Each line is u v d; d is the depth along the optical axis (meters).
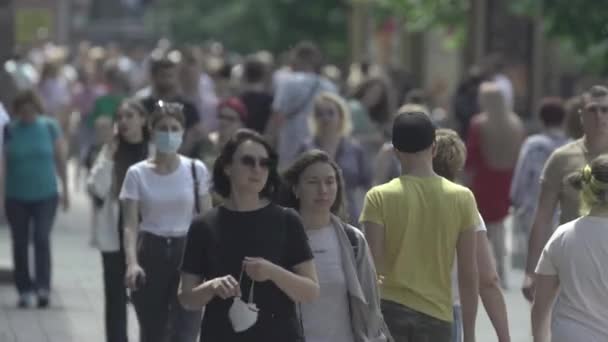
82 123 59.75
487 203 34.19
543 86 60.00
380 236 18.42
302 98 35.78
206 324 16.22
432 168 20.00
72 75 81.62
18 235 31.36
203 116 36.78
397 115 18.77
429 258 18.44
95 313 31.14
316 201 18.05
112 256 24.52
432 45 76.75
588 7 42.62
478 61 57.56
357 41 84.31
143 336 23.30
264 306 16.09
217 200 16.89
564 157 22.19
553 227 26.44
